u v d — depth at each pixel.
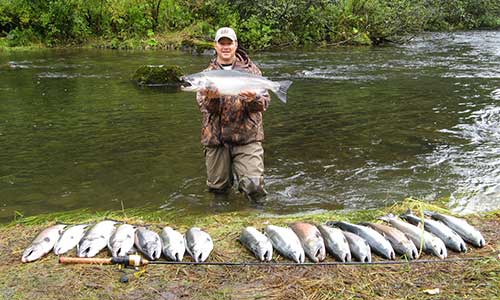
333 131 7.76
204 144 5.08
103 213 4.65
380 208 4.79
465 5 29.66
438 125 8.06
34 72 13.44
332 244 3.60
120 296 3.07
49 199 5.18
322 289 3.13
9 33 19.62
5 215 4.78
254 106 4.71
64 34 20.03
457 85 11.50
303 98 10.22
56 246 3.64
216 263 3.44
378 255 3.61
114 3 20.36
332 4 21.94
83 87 11.48
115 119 8.53
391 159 6.43
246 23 19.53
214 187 5.22
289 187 5.52
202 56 16.66
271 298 3.04
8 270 3.37
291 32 20.41
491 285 3.14
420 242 3.67
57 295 3.07
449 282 3.19
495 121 8.30
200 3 21.20
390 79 12.44
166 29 20.45
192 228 3.86
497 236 3.91
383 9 21.89
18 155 6.60
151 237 3.65
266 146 7.00
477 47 19.34
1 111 9.09
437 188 5.42
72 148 6.91
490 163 6.23
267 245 3.57
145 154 6.63
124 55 16.98
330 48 19.69
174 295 3.08
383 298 3.02
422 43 21.22
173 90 11.31
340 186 5.53
